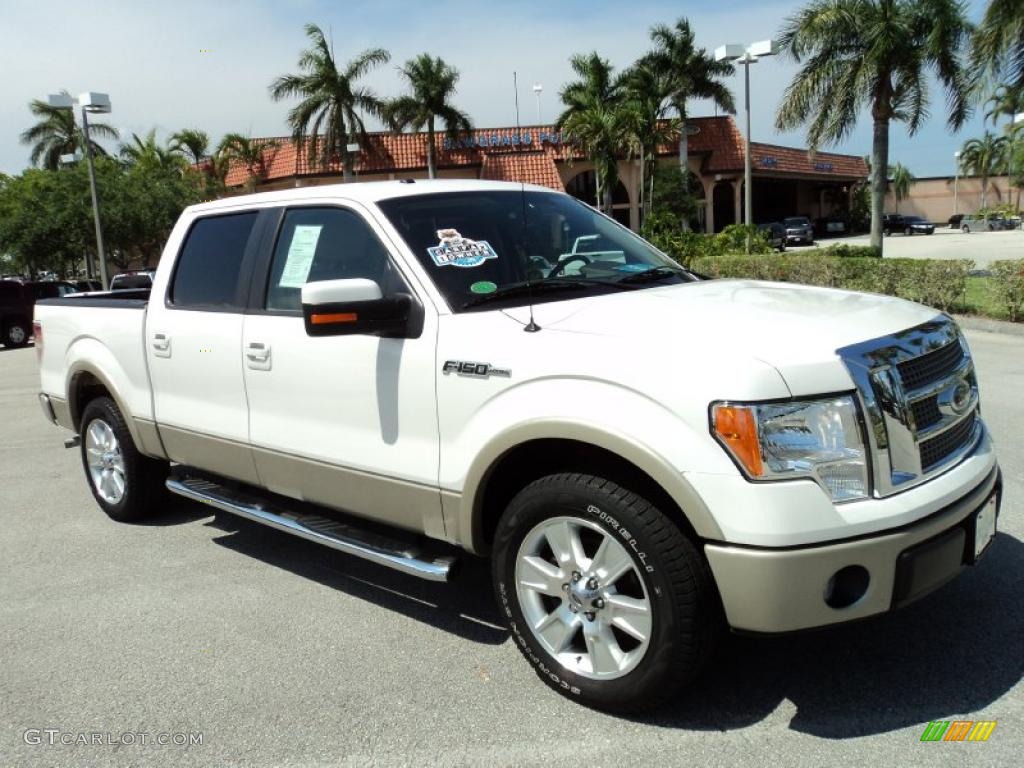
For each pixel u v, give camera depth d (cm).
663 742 284
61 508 597
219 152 4347
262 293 411
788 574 253
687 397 264
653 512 276
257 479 423
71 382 553
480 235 374
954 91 2075
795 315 299
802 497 254
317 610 407
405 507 350
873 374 268
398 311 336
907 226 5934
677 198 4275
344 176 4050
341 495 377
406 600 415
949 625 347
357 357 357
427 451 336
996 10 1628
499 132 4281
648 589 278
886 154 2256
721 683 317
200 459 458
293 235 405
